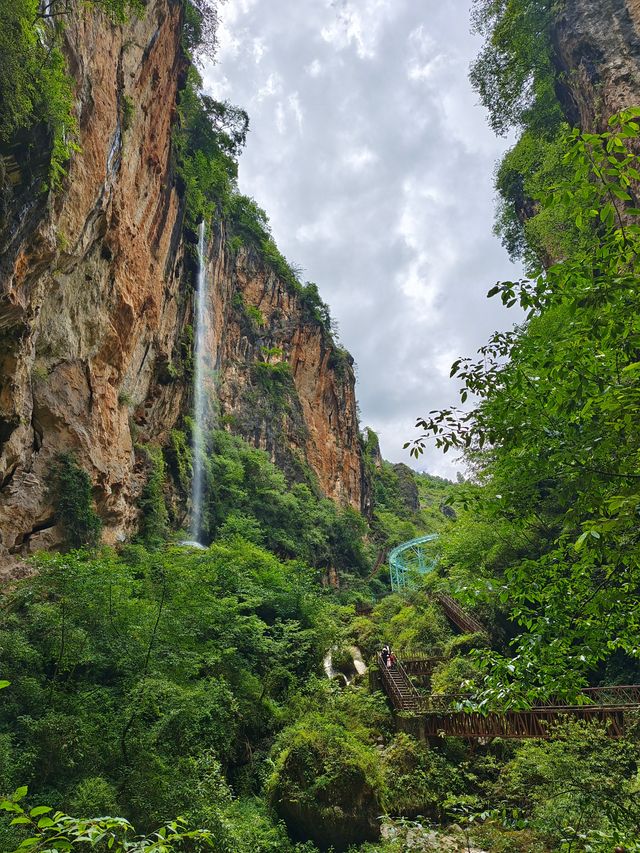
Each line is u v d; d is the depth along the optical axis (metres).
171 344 27.70
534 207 29.33
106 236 17.77
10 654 9.30
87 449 16.48
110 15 15.00
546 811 7.50
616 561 3.71
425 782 13.02
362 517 65.31
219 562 19.23
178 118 28.00
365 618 31.78
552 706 13.17
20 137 10.30
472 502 4.99
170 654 11.61
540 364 4.04
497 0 27.25
